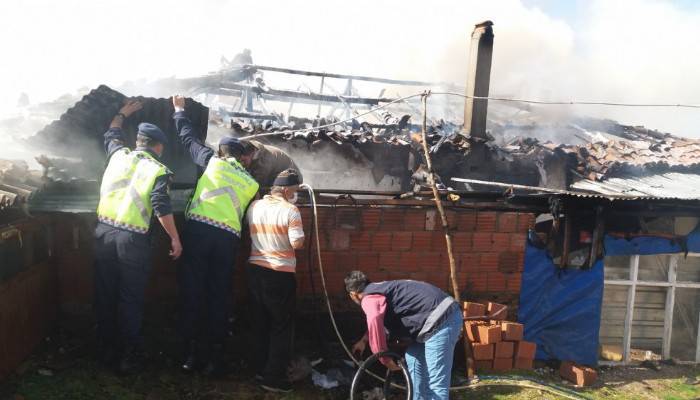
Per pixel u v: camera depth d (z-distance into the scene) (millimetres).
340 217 4945
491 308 5051
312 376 4516
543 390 4688
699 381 5422
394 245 5082
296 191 4555
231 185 4176
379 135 9250
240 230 4242
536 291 5414
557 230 5336
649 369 5633
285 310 4133
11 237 3754
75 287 4602
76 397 3725
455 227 5180
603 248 5438
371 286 3920
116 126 4445
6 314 3699
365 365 3812
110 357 4137
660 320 5883
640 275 5809
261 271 4066
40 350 4238
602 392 4965
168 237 4684
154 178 3926
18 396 3584
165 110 5195
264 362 4324
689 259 5863
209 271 4219
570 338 5484
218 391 4129
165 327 4742
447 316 3770
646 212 5406
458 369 4938
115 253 3932
